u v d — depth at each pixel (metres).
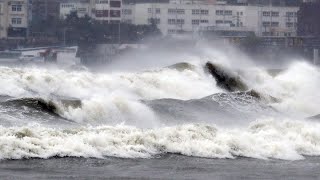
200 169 102.56
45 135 106.06
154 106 148.38
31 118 127.25
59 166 97.88
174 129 115.50
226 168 104.31
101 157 103.69
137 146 108.31
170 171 100.31
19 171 94.38
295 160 112.88
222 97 168.00
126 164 101.94
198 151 110.62
